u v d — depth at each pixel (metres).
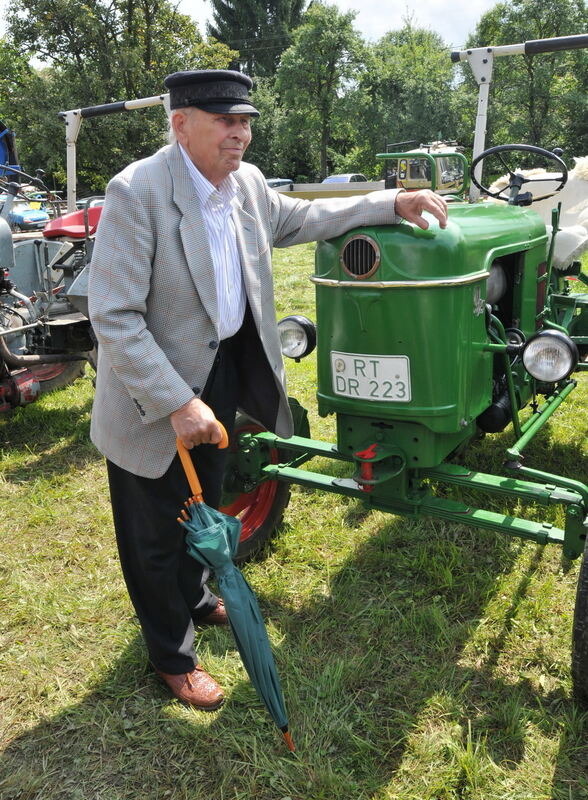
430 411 2.16
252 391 2.16
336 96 40.94
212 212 1.86
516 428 2.53
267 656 1.79
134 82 30.61
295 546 3.02
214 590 2.78
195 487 1.81
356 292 2.14
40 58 31.75
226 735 2.03
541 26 35.22
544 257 3.03
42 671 2.34
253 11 52.78
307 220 2.13
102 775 1.92
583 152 34.75
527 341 2.26
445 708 2.09
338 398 2.31
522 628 2.43
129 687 2.25
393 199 2.02
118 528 2.12
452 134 36.78
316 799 1.81
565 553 2.18
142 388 1.73
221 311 1.92
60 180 32.78
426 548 2.97
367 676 2.24
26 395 4.37
